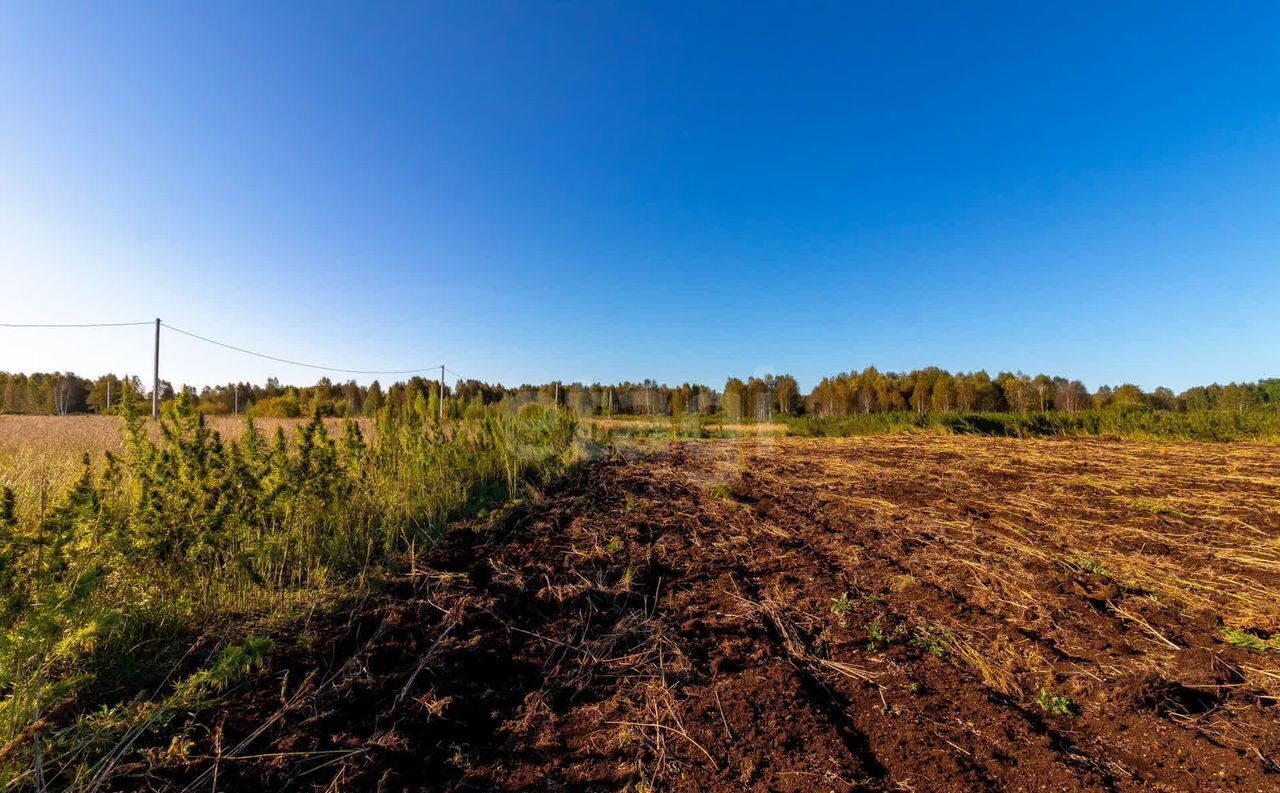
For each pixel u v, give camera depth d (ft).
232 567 11.89
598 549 17.28
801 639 11.54
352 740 7.91
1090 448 42.01
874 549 17.43
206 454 13.04
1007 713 8.82
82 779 6.68
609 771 7.64
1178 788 7.11
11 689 7.77
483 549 16.93
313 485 15.29
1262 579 14.14
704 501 25.00
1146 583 13.98
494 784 7.37
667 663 10.50
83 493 10.05
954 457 38.34
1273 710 8.65
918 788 7.20
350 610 11.98
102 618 8.11
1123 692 9.07
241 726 8.04
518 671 10.25
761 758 7.76
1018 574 14.78
